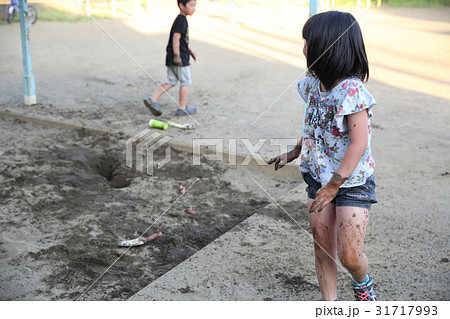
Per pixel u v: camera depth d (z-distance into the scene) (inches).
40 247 126.2
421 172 162.1
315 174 87.9
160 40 410.6
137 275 114.2
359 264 84.2
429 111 227.3
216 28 472.7
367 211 83.7
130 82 285.1
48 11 543.2
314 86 85.4
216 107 235.8
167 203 150.3
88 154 186.5
